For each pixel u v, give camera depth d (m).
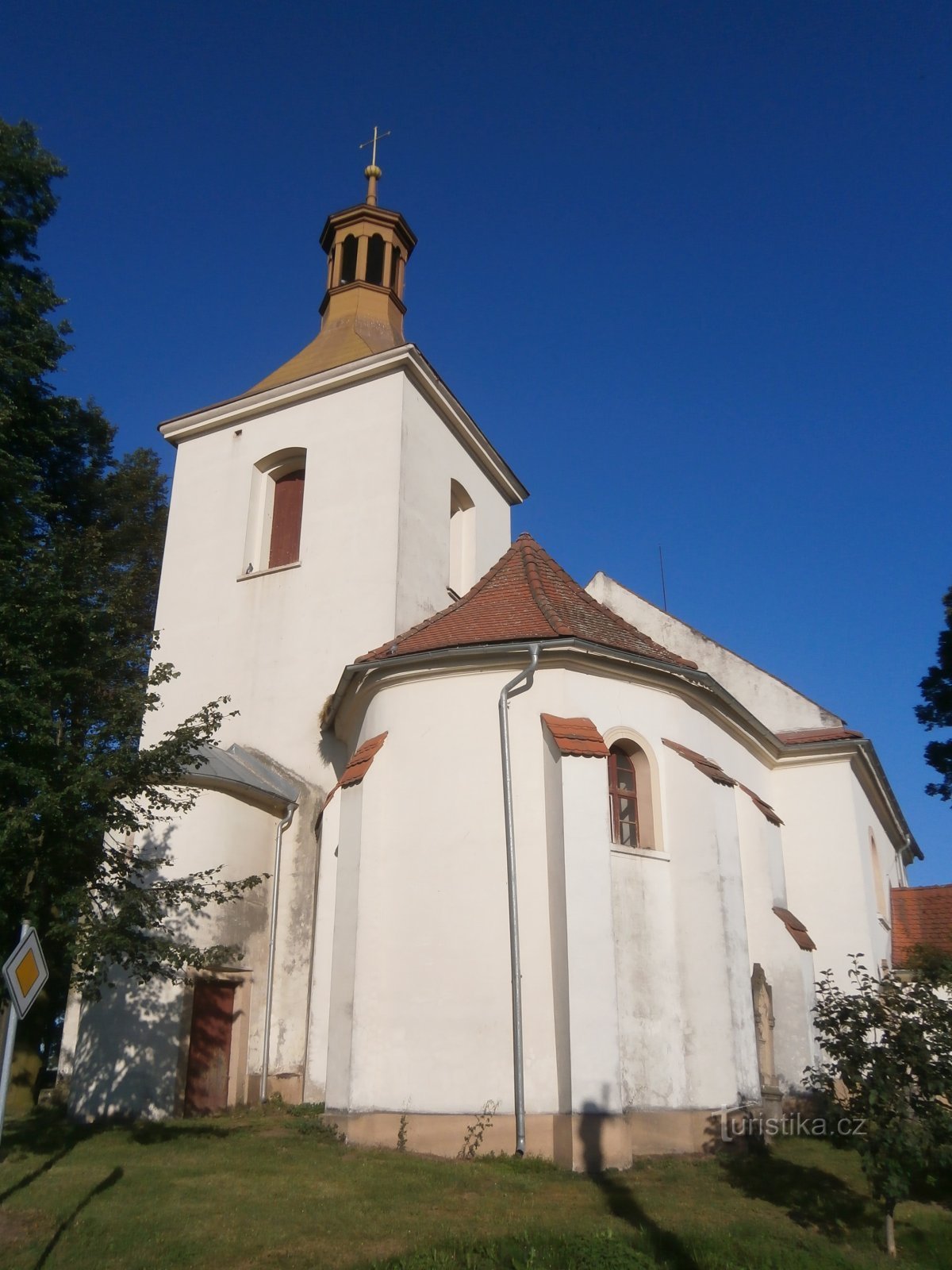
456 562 24.58
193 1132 14.27
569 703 14.91
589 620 16.64
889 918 23.45
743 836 17.28
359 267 26.08
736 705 17.67
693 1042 14.04
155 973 13.04
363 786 15.15
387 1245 8.82
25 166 18.16
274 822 18.73
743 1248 8.82
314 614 20.81
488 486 26.09
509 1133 12.84
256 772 19.69
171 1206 9.84
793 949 16.38
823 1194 11.25
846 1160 13.27
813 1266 8.45
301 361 24.56
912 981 10.45
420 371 22.39
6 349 16.95
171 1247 8.57
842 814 20.50
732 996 14.19
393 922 14.48
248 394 23.64
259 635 21.28
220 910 17.16
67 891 11.91
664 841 15.13
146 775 12.73
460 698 15.33
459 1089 13.30
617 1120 12.47
